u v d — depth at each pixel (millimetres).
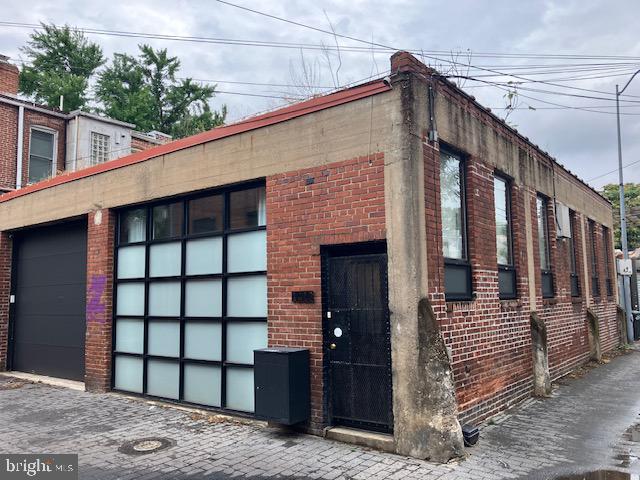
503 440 6402
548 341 9992
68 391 9969
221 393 7988
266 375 6605
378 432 6348
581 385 9844
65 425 7445
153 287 9289
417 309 5906
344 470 5422
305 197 7012
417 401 5809
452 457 5711
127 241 9914
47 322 11688
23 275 12477
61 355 11258
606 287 15414
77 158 21531
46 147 21406
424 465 5539
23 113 20422
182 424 7406
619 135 18531
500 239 8602
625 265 17031
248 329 7809
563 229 11297
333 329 6766
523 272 9016
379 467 5496
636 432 6766
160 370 9031
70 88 32594
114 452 6172
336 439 6445
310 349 6820
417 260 5977
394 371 6023
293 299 7008
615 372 11305
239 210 8094
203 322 8414
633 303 18609
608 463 5629
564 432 6750
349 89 6719
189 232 8805
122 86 36344
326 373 6734
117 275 9984
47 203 11352
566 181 12203
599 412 7773
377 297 6445
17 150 20047
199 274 8516
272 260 7309
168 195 8820
